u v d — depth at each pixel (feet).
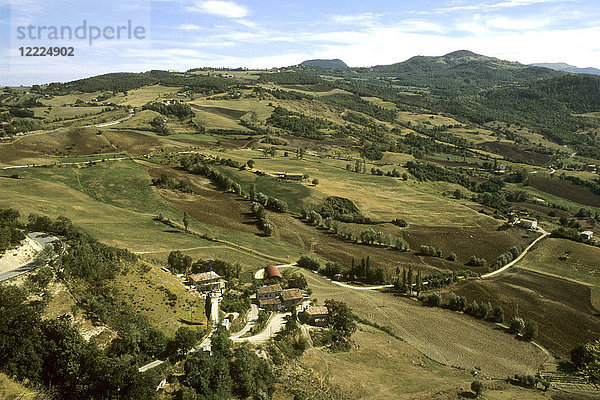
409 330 322.55
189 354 213.25
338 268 406.21
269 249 451.94
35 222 282.56
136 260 290.56
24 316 182.50
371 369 253.85
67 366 172.86
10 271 220.84
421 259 463.42
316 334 280.92
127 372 176.24
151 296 251.60
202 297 290.56
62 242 266.16
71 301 213.25
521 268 452.35
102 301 222.07
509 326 340.39
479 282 415.23
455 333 323.78
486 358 293.23
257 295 313.53
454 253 483.51
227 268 352.08
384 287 394.73
